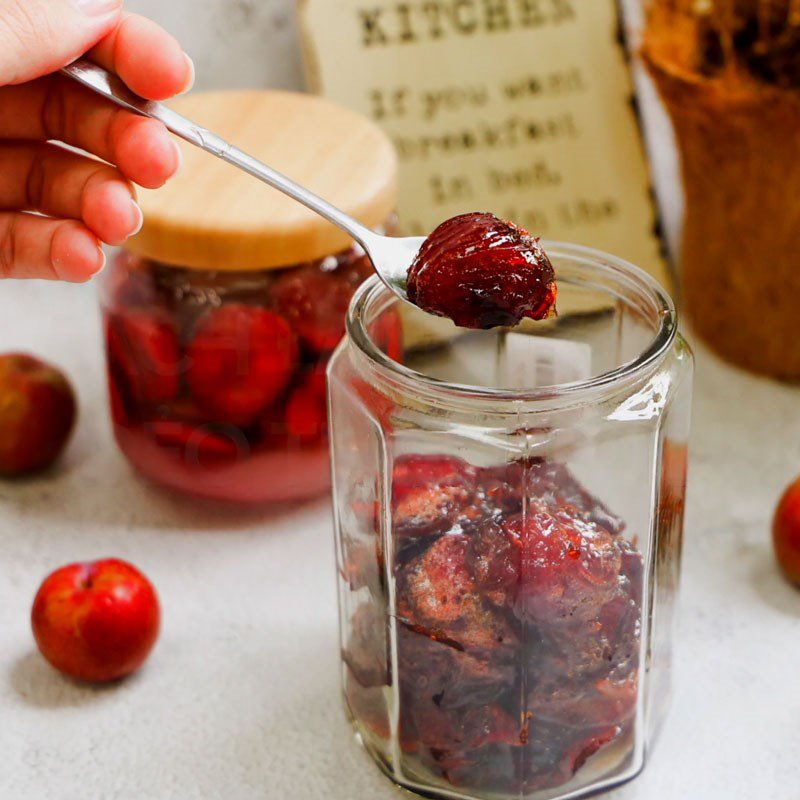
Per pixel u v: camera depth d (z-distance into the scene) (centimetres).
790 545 57
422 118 68
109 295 59
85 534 61
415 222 69
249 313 57
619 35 69
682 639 56
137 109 49
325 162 60
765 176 63
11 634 57
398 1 68
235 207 57
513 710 49
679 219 75
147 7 70
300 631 57
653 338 49
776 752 53
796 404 67
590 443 48
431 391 47
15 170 52
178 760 53
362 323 49
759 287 66
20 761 53
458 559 48
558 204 70
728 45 61
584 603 48
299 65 72
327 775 52
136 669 56
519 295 48
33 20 47
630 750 51
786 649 56
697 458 64
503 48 69
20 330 72
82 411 67
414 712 50
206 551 60
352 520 51
